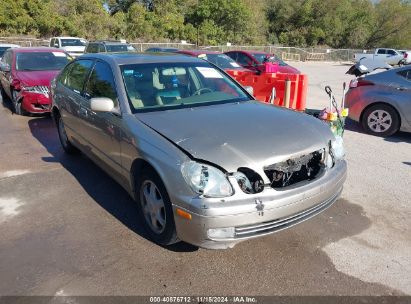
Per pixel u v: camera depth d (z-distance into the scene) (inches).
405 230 146.9
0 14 1369.3
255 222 112.3
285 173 120.3
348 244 136.9
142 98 152.5
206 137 122.5
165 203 122.3
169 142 122.4
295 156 122.3
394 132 279.6
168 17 1664.6
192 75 173.0
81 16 1512.1
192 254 130.3
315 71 987.3
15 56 364.8
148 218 137.8
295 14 2167.8
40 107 326.6
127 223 150.8
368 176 201.0
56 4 1536.7
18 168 211.3
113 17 1590.8
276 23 2218.3
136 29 1573.6
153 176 126.3
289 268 123.5
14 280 117.0
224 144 118.9
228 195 110.7
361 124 296.8
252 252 131.6
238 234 112.3
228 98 166.4
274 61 578.6
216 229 110.3
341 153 145.5
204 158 113.6
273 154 118.6
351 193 179.6
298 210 119.9
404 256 130.3
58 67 366.3
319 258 128.6
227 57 467.8
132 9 1590.8
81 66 202.1
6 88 384.2
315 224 150.3
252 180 115.0
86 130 181.9
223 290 113.5
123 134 141.6
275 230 117.5
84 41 916.6
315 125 142.8
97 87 173.5
